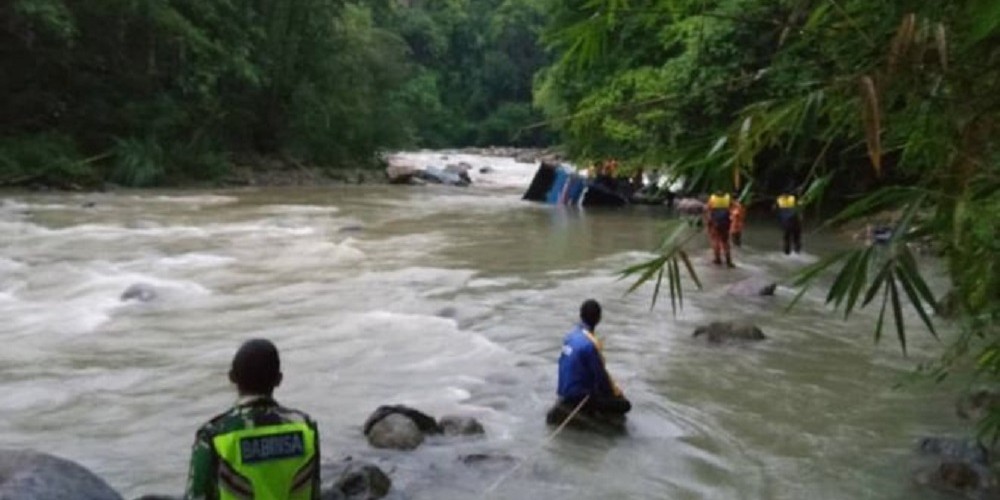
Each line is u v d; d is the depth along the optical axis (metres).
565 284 14.41
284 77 39.31
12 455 5.28
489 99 82.62
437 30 81.12
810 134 2.77
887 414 8.45
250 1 37.72
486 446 7.55
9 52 30.88
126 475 6.84
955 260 3.25
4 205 23.31
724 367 10.02
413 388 9.11
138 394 8.80
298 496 3.85
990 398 8.21
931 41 2.58
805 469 7.13
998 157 2.74
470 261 16.59
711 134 3.44
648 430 8.00
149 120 33.09
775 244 20.25
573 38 3.83
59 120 31.89
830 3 3.06
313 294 13.32
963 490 6.63
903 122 2.98
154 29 33.25
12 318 11.60
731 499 6.54
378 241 18.97
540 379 9.45
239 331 11.18
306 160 39.88
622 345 10.86
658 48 21.30
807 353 10.61
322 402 8.62
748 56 12.32
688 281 15.01
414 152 64.19
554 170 29.55
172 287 13.41
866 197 2.90
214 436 3.80
